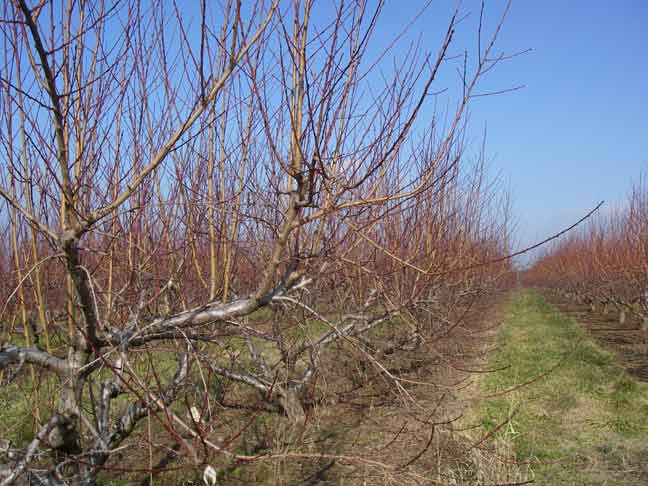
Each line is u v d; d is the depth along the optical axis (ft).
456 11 6.95
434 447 17.30
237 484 14.46
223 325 11.76
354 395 19.11
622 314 55.36
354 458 9.36
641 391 26.91
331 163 9.34
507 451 16.52
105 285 11.17
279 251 8.38
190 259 12.09
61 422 9.23
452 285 24.98
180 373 12.92
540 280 137.39
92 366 9.32
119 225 10.59
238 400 18.53
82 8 9.09
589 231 71.92
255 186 11.75
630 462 17.88
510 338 44.47
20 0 5.66
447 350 25.70
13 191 9.18
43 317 9.77
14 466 8.72
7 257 11.74
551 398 25.05
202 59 6.98
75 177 9.03
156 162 7.44
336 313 17.04
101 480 14.74
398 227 17.39
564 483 16.01
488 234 42.73
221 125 10.78
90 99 9.21
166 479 14.64
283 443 16.15
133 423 11.61
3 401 13.10
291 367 17.08
